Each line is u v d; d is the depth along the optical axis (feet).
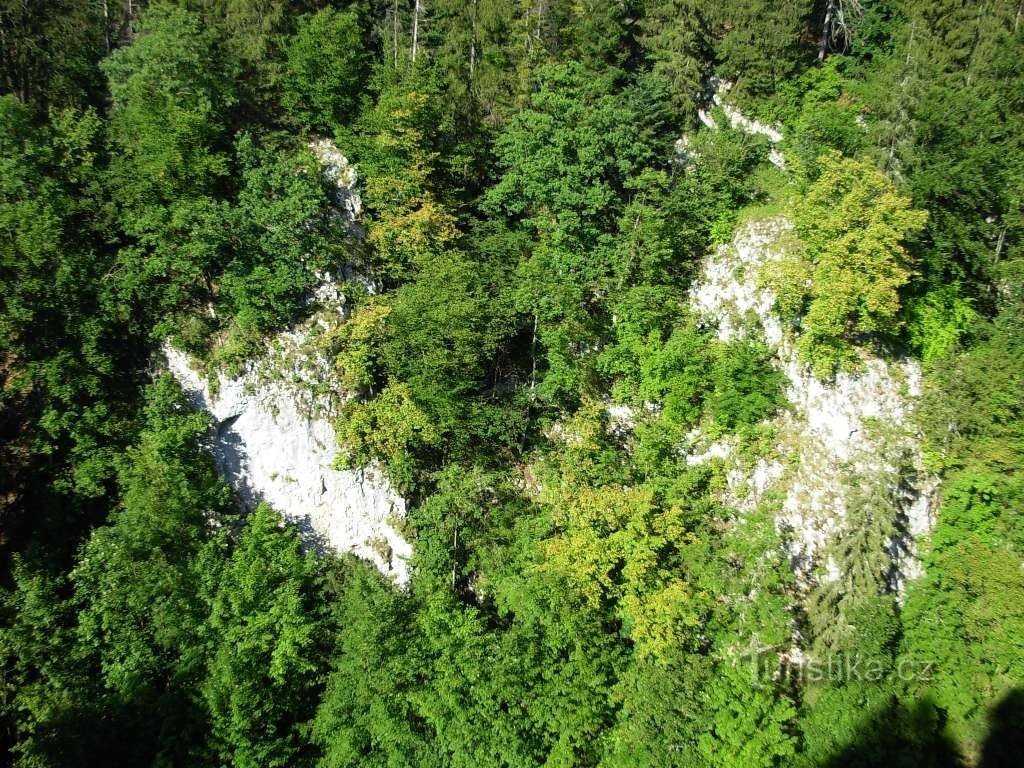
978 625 116.57
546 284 135.33
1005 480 120.16
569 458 128.06
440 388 127.44
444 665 106.11
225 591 108.68
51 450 109.81
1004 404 123.44
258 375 125.90
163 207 120.67
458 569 127.95
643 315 135.95
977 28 152.76
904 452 126.52
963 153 136.87
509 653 106.22
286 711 107.86
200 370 123.44
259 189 127.54
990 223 143.54
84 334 114.21
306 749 107.45
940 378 130.82
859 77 160.04
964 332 135.85
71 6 145.38
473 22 166.09
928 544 125.59
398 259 141.28
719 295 142.10
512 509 131.64
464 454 136.05
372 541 129.70
